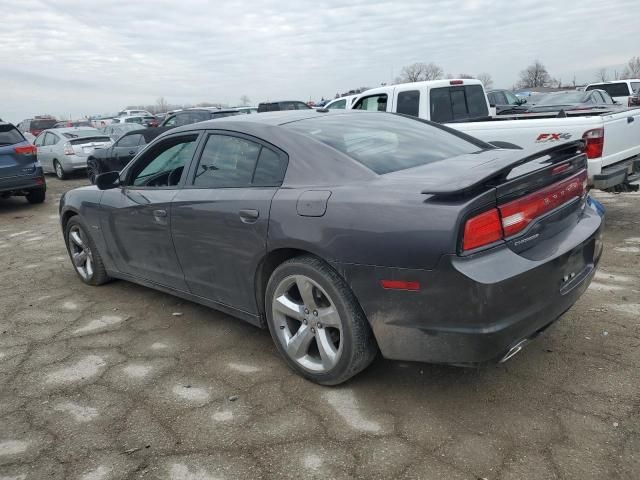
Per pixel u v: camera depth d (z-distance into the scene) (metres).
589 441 2.44
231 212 3.25
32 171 10.26
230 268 3.38
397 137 3.51
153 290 4.90
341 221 2.70
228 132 3.56
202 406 2.94
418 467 2.35
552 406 2.72
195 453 2.55
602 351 3.22
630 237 5.66
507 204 2.51
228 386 3.14
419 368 3.17
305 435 2.63
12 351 3.80
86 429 2.80
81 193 4.86
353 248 2.65
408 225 2.48
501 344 2.45
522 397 2.82
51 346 3.85
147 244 4.07
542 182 2.70
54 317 4.41
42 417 2.94
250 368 3.34
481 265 2.39
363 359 2.86
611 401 2.72
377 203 2.62
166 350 3.66
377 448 2.49
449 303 2.43
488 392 2.88
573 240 2.83
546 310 2.62
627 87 19.62
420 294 2.49
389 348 2.69
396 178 2.82
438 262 2.40
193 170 3.71
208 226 3.42
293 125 3.41
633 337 3.37
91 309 4.54
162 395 3.08
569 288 2.81
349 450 2.50
